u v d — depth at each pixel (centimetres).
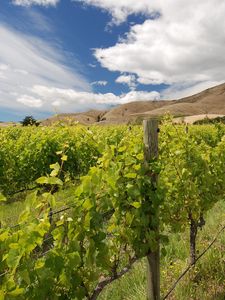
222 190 686
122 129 1524
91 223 321
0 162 956
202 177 590
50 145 988
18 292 237
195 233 585
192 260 577
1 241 246
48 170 990
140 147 424
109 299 499
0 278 240
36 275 255
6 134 1321
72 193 331
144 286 511
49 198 290
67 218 306
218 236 692
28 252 250
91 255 320
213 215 841
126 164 396
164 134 608
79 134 984
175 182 552
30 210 274
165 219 468
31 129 1403
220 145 687
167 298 501
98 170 332
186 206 564
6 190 970
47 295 273
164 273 549
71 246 299
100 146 397
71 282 305
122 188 390
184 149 582
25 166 980
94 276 326
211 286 520
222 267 549
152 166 424
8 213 841
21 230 251
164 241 437
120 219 392
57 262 272
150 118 430
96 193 353
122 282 530
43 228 259
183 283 518
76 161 997
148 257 444
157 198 421
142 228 418
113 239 400
